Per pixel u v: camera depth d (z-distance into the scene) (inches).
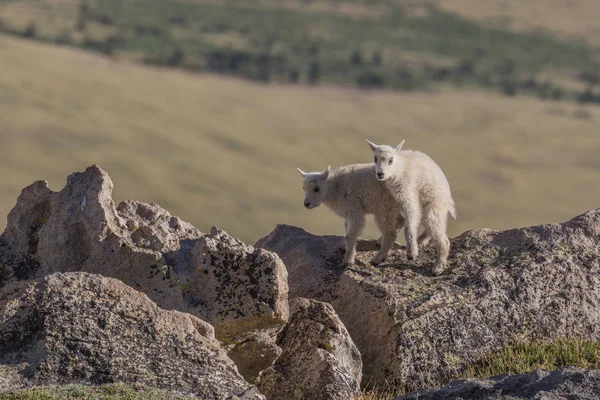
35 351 1220.5
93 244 1488.7
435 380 1491.1
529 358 1488.7
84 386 1149.1
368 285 1625.2
